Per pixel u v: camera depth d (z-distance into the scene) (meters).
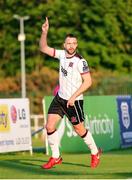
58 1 92.56
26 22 93.00
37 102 82.25
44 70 87.56
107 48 92.62
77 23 92.75
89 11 92.56
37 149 28.75
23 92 70.88
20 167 19.72
